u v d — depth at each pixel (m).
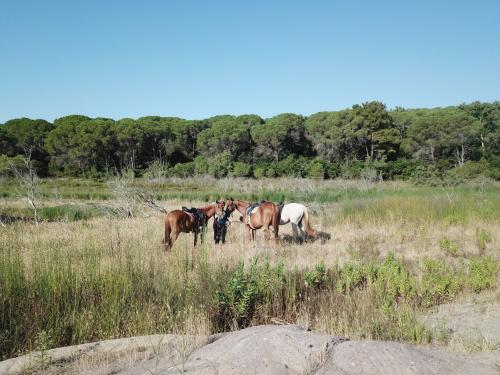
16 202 26.17
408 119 75.19
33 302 7.50
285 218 13.77
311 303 8.33
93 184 43.31
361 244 13.55
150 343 6.52
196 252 9.98
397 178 49.03
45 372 5.70
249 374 5.04
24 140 62.91
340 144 64.38
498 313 7.64
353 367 5.09
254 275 8.56
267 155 70.44
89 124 60.66
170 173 50.12
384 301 7.81
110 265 8.96
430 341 6.48
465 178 37.62
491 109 77.19
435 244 13.66
